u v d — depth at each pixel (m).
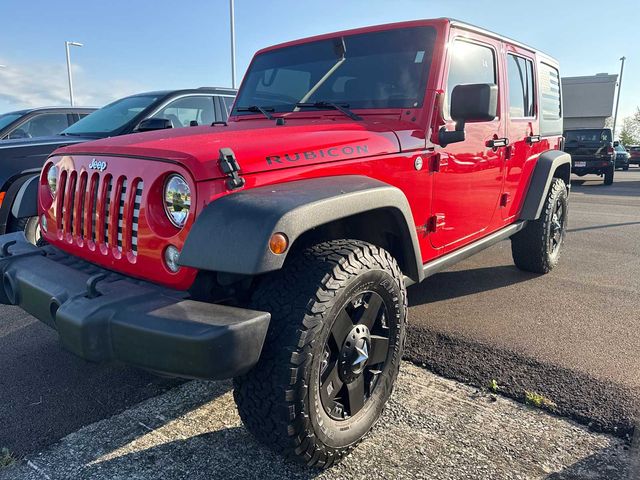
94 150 2.31
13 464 2.17
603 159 15.57
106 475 2.10
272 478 2.08
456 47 3.09
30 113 6.43
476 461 2.16
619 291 4.36
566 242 6.45
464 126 2.83
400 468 2.13
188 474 2.10
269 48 3.75
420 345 3.25
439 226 3.01
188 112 5.87
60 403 2.64
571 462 2.15
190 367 1.70
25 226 4.14
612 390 2.66
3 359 3.13
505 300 4.13
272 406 1.90
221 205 1.85
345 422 2.16
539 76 4.40
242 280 2.09
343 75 3.21
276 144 2.17
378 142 2.54
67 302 1.92
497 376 2.85
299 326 1.88
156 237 1.98
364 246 2.17
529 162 4.20
